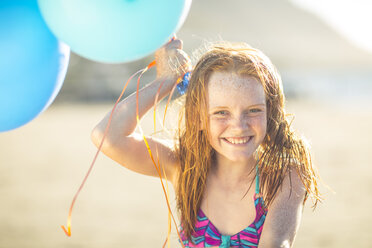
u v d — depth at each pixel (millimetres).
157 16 1381
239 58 1615
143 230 5008
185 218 1742
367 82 34656
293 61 60031
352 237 4566
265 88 1628
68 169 8625
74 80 27828
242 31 113812
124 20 1357
